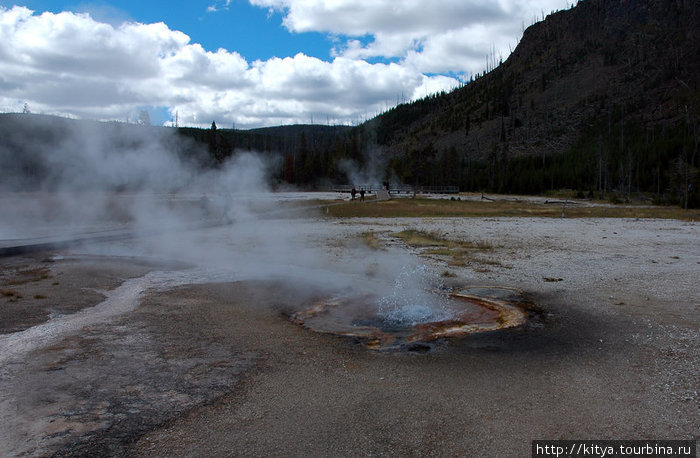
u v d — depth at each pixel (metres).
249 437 3.70
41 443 3.55
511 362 5.42
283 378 4.88
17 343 5.71
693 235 19.81
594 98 148.75
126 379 4.74
